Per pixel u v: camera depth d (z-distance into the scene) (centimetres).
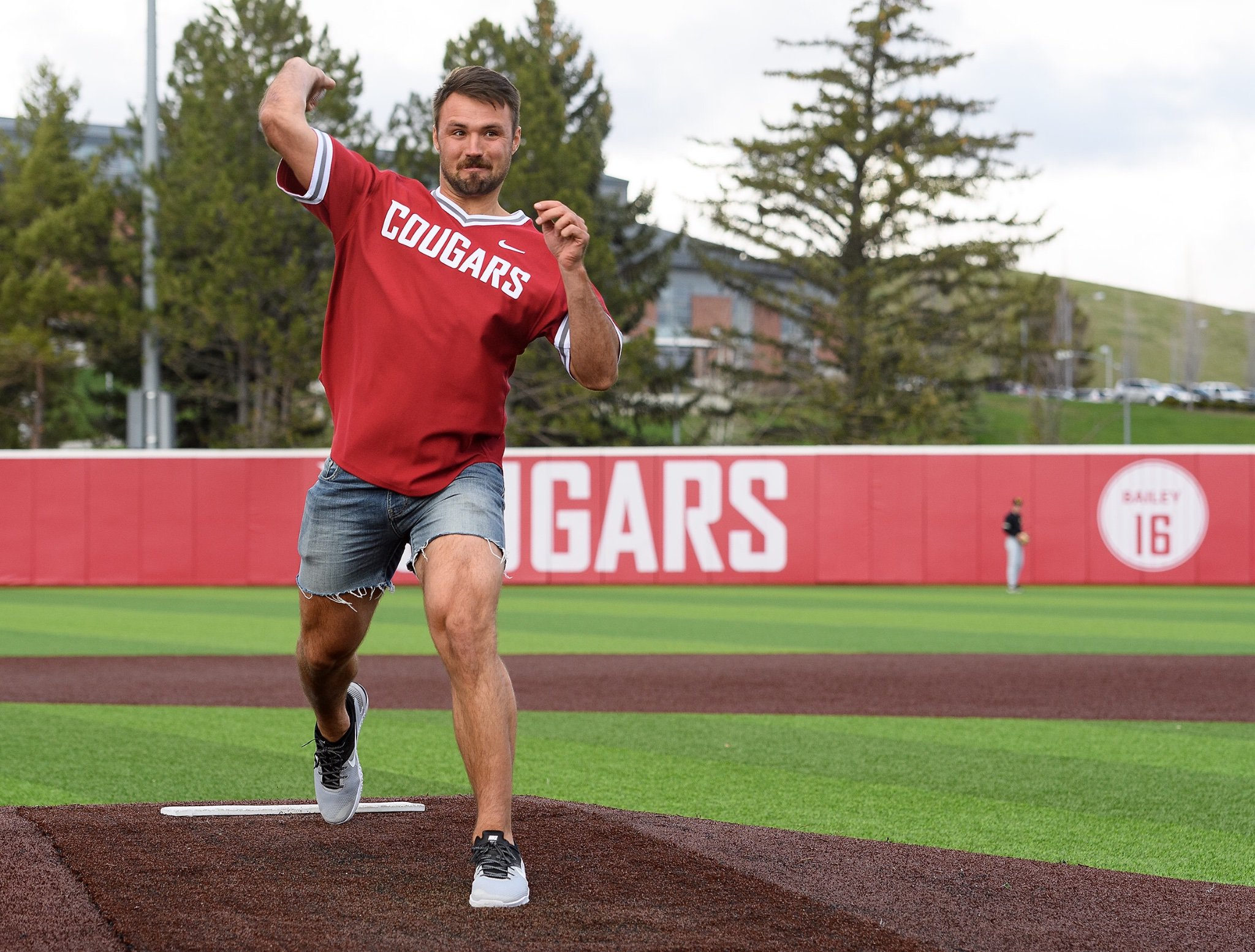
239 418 3288
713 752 617
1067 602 1700
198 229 2773
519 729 682
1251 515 2091
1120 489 2098
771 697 803
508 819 312
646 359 3155
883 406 3606
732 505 2100
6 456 2092
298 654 355
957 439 3631
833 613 1510
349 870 341
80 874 328
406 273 327
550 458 2095
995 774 565
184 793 509
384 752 609
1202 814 491
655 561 2103
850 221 3766
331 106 2931
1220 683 874
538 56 3603
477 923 296
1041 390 5684
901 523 2103
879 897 336
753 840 398
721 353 4184
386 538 334
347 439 328
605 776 555
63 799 496
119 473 2105
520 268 328
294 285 2789
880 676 905
